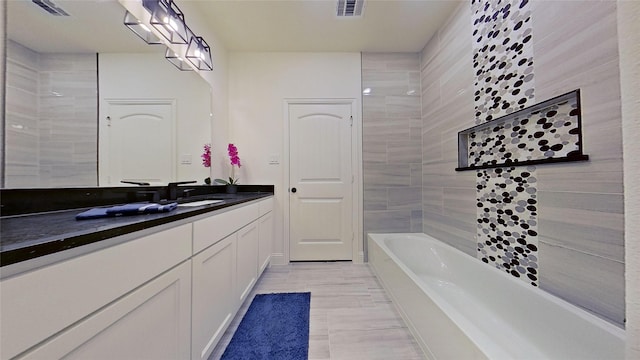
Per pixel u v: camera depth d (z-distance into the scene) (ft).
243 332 5.18
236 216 5.38
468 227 6.86
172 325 3.14
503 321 5.00
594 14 3.59
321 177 9.67
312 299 6.62
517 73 5.08
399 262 6.12
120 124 4.46
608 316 3.47
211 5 6.97
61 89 3.46
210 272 4.16
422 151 9.64
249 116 9.53
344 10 7.27
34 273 1.65
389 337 5.01
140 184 4.90
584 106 3.75
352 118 9.64
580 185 3.85
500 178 5.66
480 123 6.26
